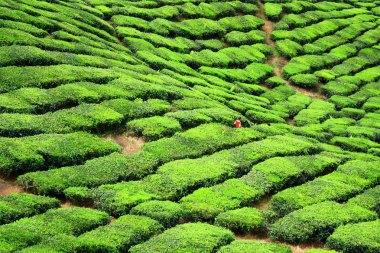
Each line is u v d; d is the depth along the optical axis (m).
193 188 22.20
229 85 37.66
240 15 49.53
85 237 17.19
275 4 52.56
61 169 21.55
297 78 41.44
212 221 20.41
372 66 47.22
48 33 34.50
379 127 35.69
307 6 54.28
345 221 20.62
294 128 32.31
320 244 19.91
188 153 24.89
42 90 27.19
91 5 42.66
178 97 31.16
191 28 44.25
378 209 22.44
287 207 21.62
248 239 19.73
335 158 27.17
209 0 49.28
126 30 40.28
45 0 39.38
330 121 35.50
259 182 23.09
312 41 48.53
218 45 43.47
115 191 20.73
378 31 53.66
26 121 24.02
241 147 26.56
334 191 23.22
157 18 44.06
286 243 19.72
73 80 29.06
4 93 26.19
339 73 43.81
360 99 40.12
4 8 34.50
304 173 24.69
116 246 17.11
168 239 17.88
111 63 33.31
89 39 35.97
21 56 29.41
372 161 28.02
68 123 24.94
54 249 16.16
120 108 27.47
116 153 23.78
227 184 22.66
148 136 26.00
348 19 54.81
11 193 20.17
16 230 16.83
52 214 18.39
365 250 18.78
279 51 45.53
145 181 22.00
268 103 36.81
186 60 39.44
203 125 28.19
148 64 36.72
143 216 19.30
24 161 21.20
